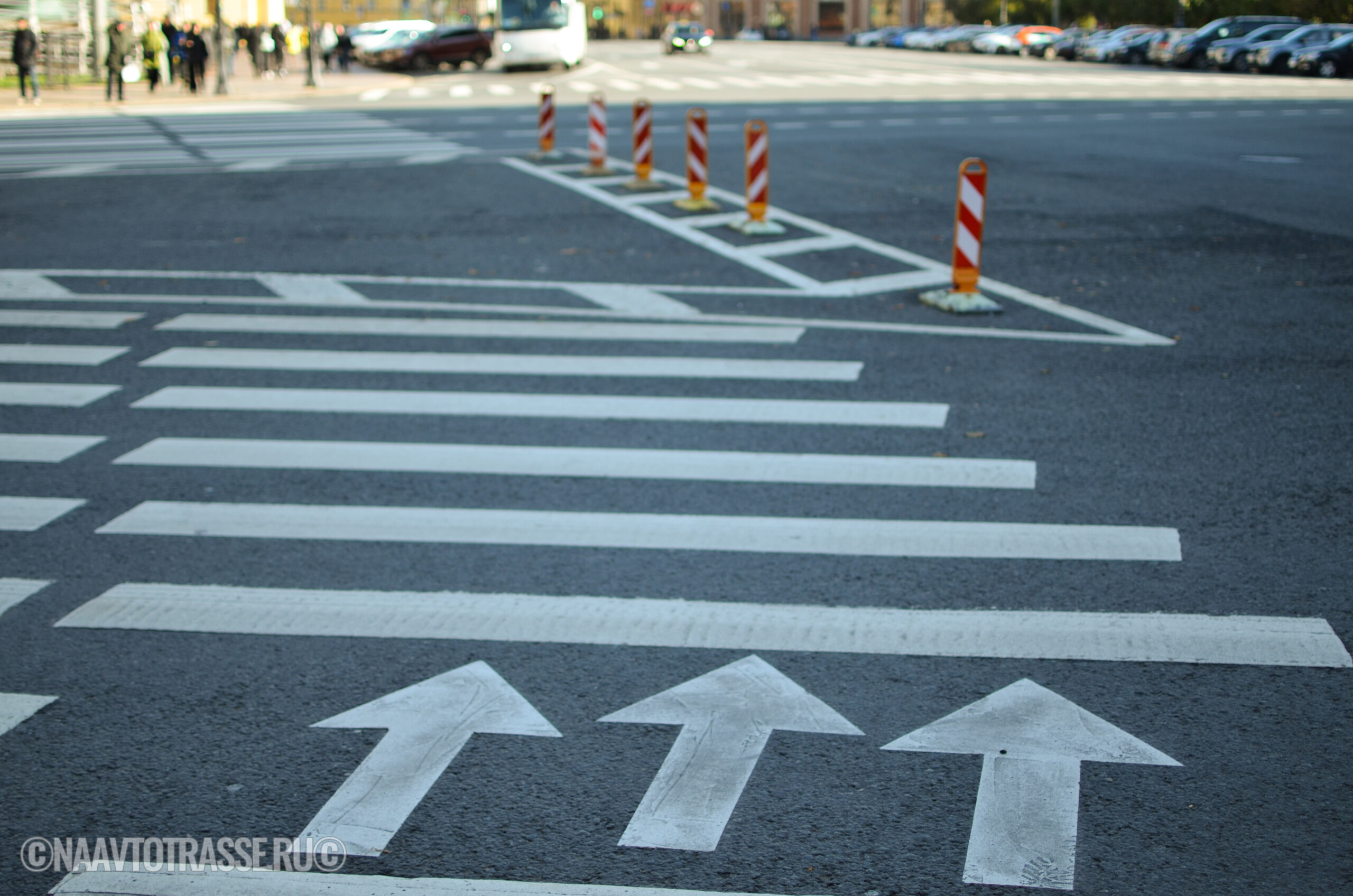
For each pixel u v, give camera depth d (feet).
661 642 15.64
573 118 86.99
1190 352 29.22
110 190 53.93
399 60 150.82
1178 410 24.77
